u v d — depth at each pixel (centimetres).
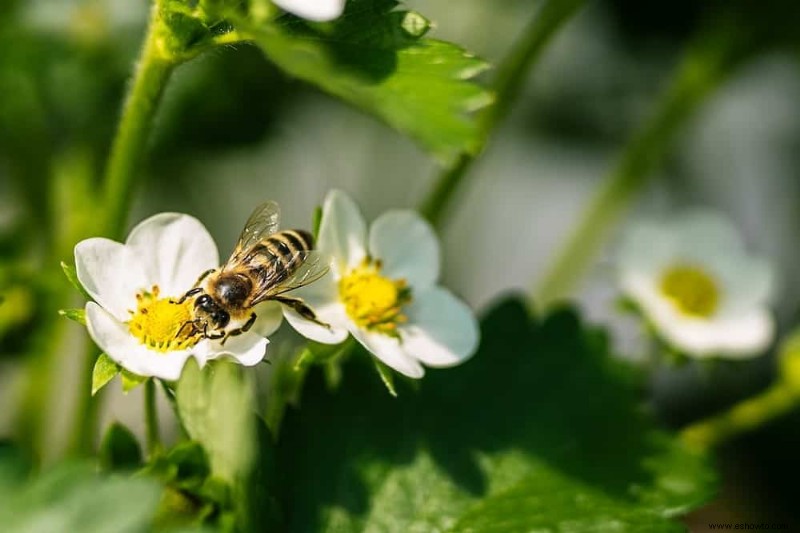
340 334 23
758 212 36
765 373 33
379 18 23
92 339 23
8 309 27
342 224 24
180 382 23
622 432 25
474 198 36
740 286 30
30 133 29
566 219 36
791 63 35
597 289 34
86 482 21
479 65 22
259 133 31
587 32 35
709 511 31
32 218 29
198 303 23
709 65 31
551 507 24
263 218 25
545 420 25
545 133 35
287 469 24
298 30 22
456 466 25
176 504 22
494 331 26
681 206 35
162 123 30
